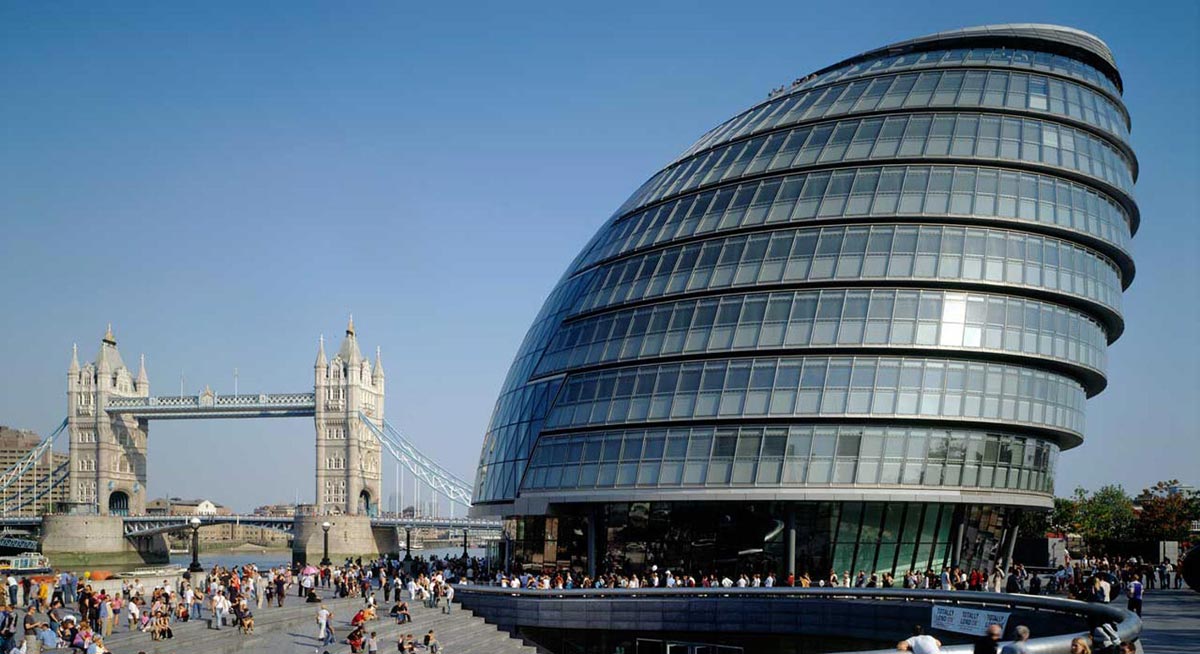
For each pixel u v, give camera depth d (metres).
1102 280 78.19
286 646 58.47
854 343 72.12
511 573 87.00
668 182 88.31
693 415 73.88
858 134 78.94
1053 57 82.50
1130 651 23.80
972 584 62.00
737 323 75.31
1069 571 67.50
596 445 77.31
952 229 74.38
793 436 71.31
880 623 53.84
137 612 59.69
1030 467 75.62
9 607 60.34
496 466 89.75
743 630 60.25
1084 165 78.19
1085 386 83.44
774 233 77.12
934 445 71.44
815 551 71.62
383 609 71.88
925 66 82.06
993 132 77.19
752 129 85.38
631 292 81.81
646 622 63.66
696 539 74.38
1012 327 73.62
